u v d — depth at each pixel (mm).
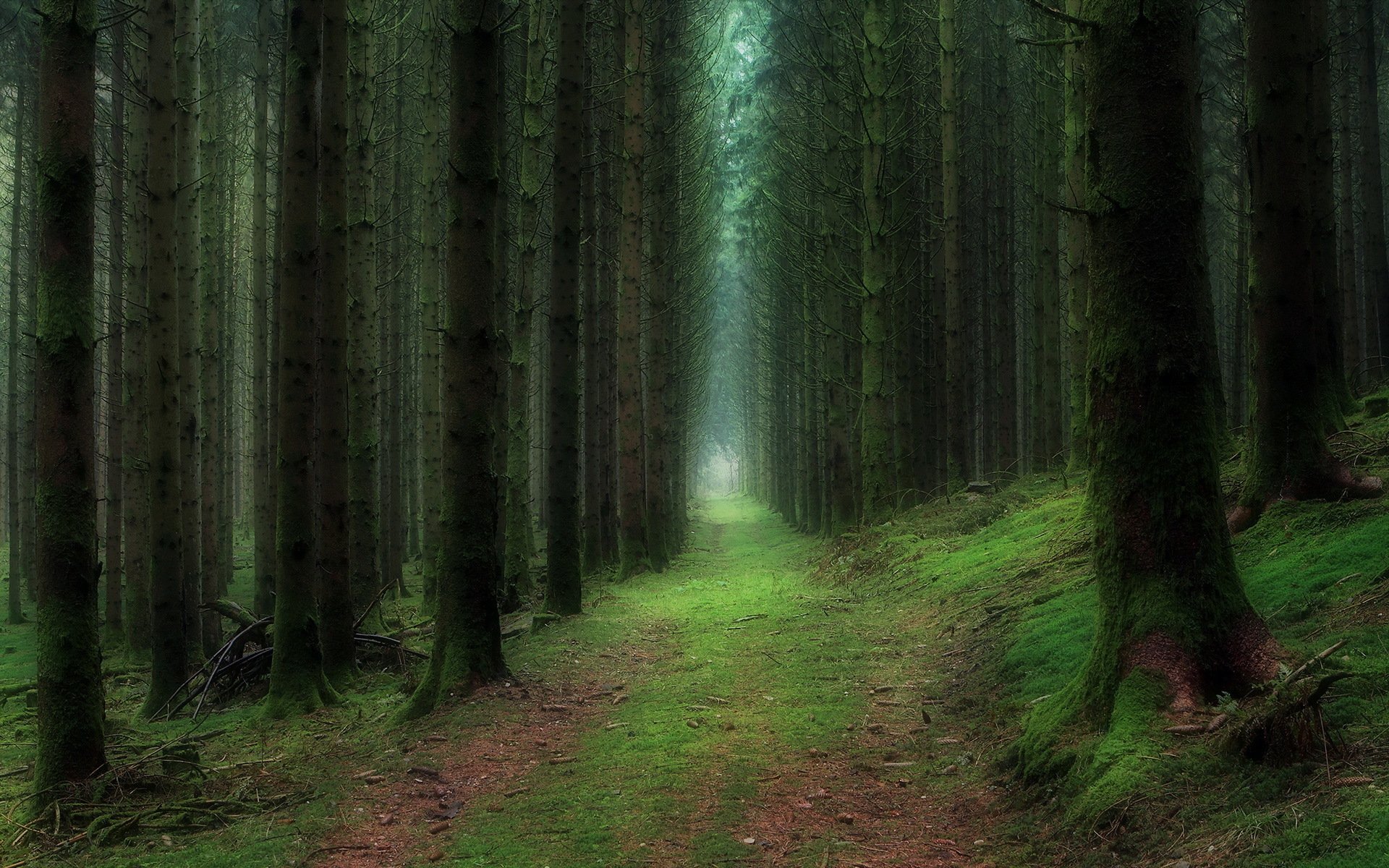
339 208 9953
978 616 8586
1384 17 19281
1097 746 4402
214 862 4633
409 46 16531
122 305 17500
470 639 7914
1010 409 21828
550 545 12391
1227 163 23516
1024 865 3928
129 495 14102
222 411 20859
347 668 9945
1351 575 5508
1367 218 15539
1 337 28828
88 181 6125
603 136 20625
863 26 16703
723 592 14117
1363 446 7469
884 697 6895
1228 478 8617
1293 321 7203
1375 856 2881
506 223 16266
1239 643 4531
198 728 8859
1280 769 3697
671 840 4422
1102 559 4914
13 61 19406
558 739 6484
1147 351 4750
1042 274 17875
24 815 5859
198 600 12875
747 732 6191
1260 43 7270
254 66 19312
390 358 20922
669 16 20000
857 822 4605
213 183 15344
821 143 21172
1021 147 22719
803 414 31875
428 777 5801
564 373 12617
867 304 17031
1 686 12297
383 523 23109
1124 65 4824
